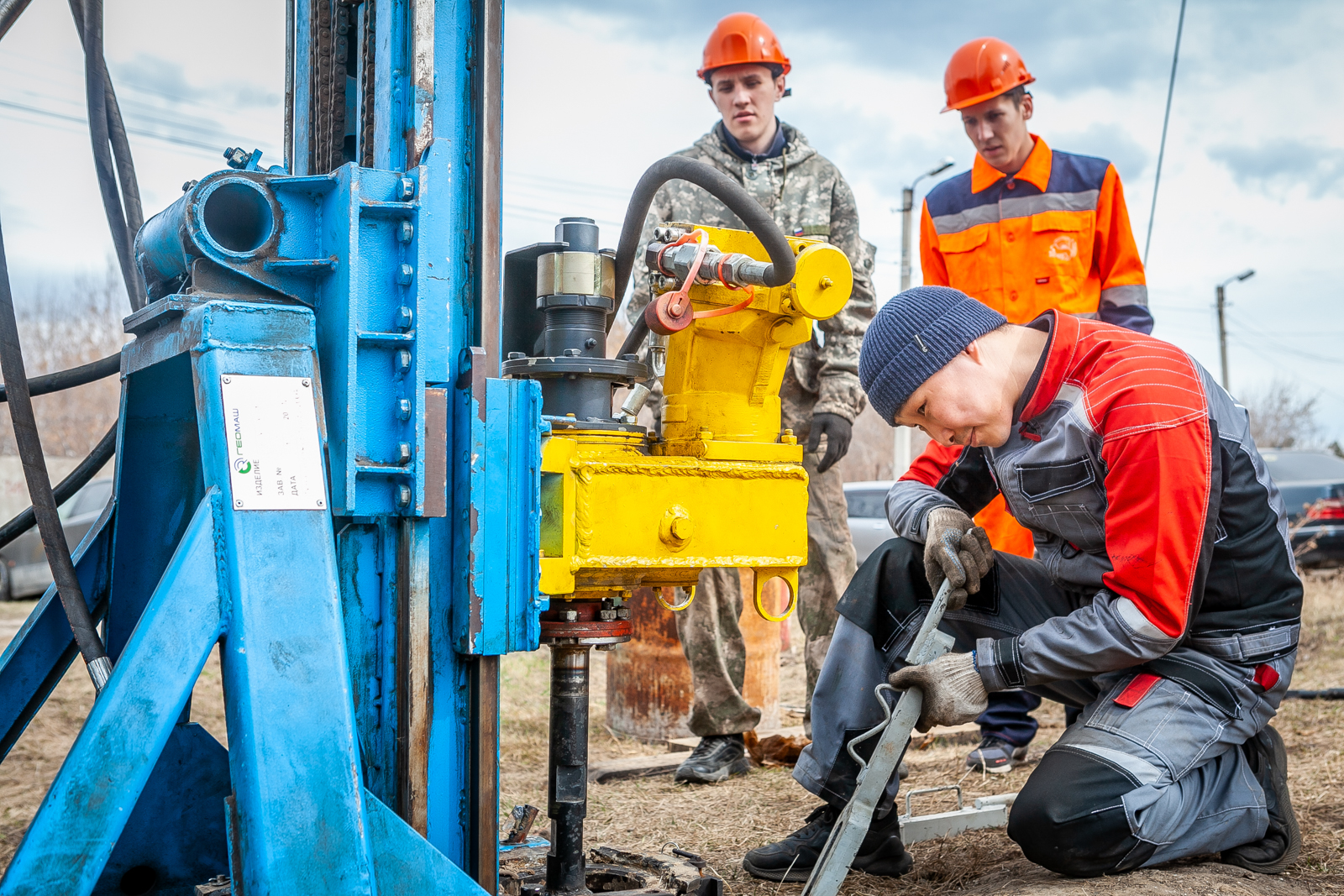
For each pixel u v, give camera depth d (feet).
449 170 4.77
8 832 8.41
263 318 4.39
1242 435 6.00
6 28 5.42
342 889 3.85
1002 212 11.07
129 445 5.52
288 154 6.38
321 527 4.25
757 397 6.15
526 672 16.28
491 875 4.86
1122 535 5.58
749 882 6.70
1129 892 5.38
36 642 5.56
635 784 9.89
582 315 5.79
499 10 5.04
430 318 4.72
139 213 6.89
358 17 5.69
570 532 5.10
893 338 5.91
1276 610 5.89
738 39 10.20
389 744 4.78
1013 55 10.84
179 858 5.57
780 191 10.44
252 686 3.88
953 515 6.37
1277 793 6.15
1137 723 5.74
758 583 5.82
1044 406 5.94
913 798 8.87
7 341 5.05
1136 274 10.92
